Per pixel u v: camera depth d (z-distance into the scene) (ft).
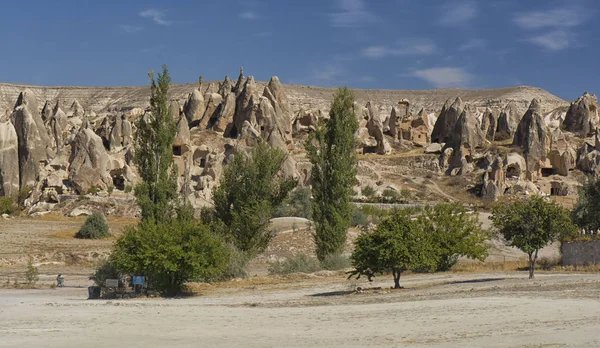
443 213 158.10
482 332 66.33
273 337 68.95
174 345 64.90
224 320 82.12
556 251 186.60
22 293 139.44
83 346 64.49
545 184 352.49
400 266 113.70
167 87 150.71
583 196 188.14
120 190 316.60
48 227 256.32
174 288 127.75
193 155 348.59
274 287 133.28
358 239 120.88
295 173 318.04
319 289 124.16
